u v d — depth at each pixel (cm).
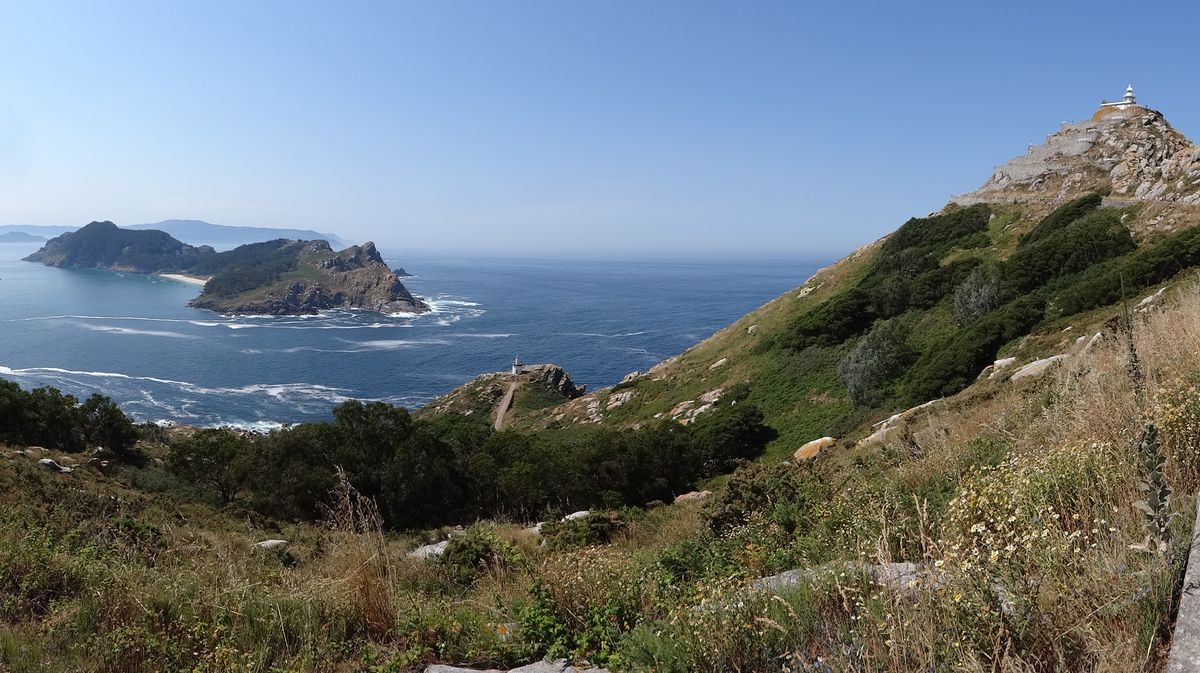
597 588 521
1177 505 326
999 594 281
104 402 3894
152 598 563
